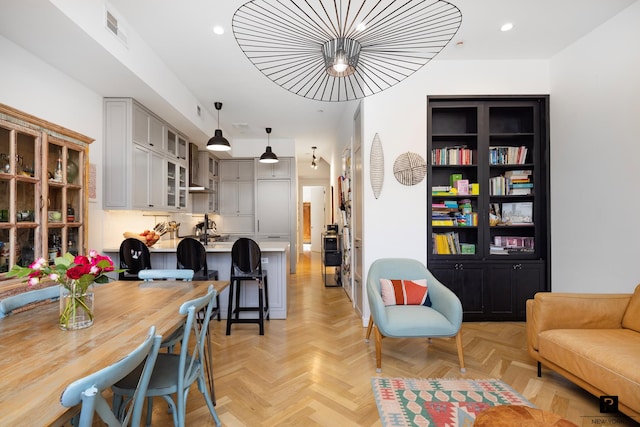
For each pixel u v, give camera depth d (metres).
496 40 3.10
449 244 3.57
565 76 3.26
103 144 3.39
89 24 2.26
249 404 1.99
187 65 3.51
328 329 3.37
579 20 2.76
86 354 1.10
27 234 2.21
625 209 2.59
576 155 3.11
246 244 3.23
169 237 5.13
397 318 2.44
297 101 4.64
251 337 3.14
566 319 2.23
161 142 4.11
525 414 1.23
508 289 3.52
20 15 2.02
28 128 2.17
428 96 3.50
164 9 2.56
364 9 2.56
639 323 2.09
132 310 1.64
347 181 4.88
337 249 5.61
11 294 1.93
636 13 2.51
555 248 3.41
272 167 6.84
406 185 3.46
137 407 1.10
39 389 0.86
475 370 2.44
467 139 3.84
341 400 2.03
